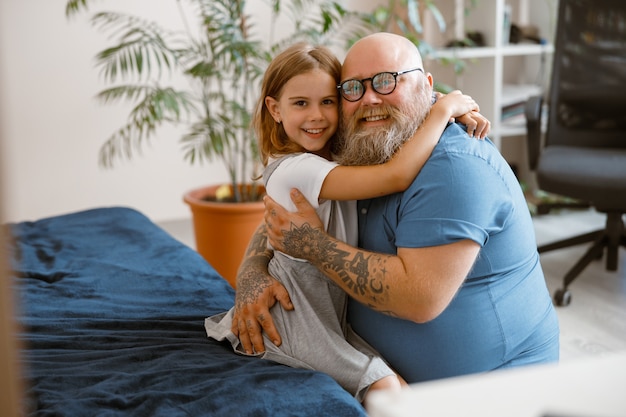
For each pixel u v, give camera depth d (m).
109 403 1.25
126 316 1.73
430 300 1.24
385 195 1.37
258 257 1.56
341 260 1.32
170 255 2.14
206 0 3.34
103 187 3.67
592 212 3.86
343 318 1.45
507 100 3.87
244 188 3.04
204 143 2.93
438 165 1.28
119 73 3.56
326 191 1.35
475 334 1.33
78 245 2.26
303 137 1.44
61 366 1.45
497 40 3.71
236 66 2.85
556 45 3.13
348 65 1.38
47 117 3.49
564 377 0.82
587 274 3.05
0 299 0.65
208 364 1.42
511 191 1.35
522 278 1.39
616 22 3.01
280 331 1.43
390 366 1.40
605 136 3.14
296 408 1.21
